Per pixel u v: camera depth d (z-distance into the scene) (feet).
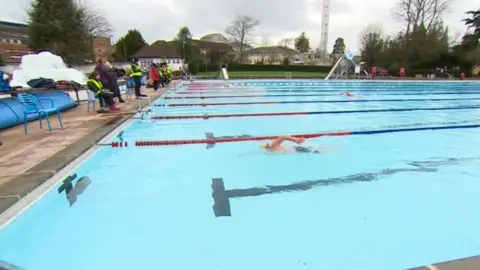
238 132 21.13
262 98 40.96
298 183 12.46
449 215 9.68
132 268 7.15
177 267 7.18
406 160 15.57
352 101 38.55
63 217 9.54
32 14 110.93
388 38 145.18
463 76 99.14
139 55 189.98
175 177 12.98
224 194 11.35
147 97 37.09
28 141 16.01
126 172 13.48
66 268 7.19
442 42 126.00
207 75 115.55
